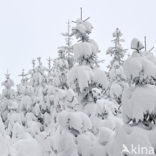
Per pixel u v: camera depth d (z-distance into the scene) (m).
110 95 23.48
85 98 14.34
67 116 12.15
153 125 9.15
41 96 28.45
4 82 32.59
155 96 8.87
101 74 14.15
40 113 28.08
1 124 9.05
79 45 14.67
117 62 25.69
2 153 8.55
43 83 31.89
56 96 20.94
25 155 9.31
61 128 12.42
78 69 14.12
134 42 9.58
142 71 9.14
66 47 25.09
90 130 13.47
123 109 9.24
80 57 14.60
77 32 15.30
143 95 8.89
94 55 14.77
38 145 9.98
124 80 24.39
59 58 24.73
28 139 9.91
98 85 14.10
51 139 11.92
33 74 32.06
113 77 24.62
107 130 11.16
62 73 23.19
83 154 11.38
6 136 9.26
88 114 13.85
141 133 8.73
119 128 9.57
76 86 14.25
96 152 10.78
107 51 27.06
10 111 28.80
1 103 31.84
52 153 11.26
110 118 13.56
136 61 9.15
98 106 13.97
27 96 29.91
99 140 11.08
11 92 32.41
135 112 8.84
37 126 24.92
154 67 9.13
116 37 27.17
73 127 11.91
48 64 35.91
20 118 26.88
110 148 9.48
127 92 9.43
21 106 29.75
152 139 8.65
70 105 12.62
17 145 9.59
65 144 11.73
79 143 11.63
